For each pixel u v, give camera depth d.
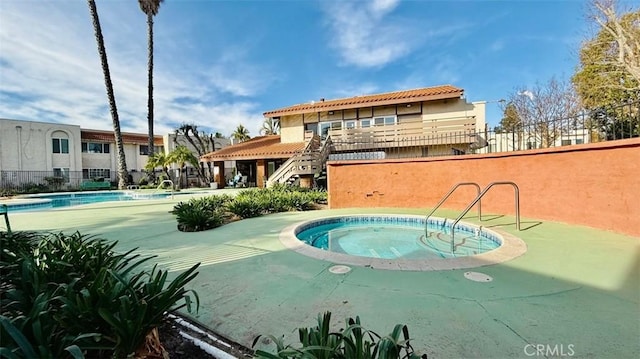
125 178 23.39
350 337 1.75
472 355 2.09
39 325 1.70
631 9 14.55
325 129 19.38
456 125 15.45
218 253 4.92
